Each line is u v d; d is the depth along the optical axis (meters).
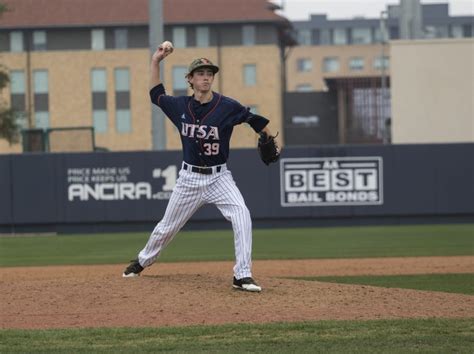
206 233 61.66
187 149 23.31
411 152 63.62
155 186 63.53
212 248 49.88
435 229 60.53
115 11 151.00
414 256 43.62
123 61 150.62
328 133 156.50
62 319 21.17
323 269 38.47
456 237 54.22
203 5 153.62
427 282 33.00
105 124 151.00
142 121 150.50
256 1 153.88
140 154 63.53
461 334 19.20
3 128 111.31
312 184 63.81
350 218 63.97
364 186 63.75
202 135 22.95
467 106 89.69
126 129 151.00
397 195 63.72
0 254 48.84
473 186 63.66
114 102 150.88
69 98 150.75
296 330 19.64
